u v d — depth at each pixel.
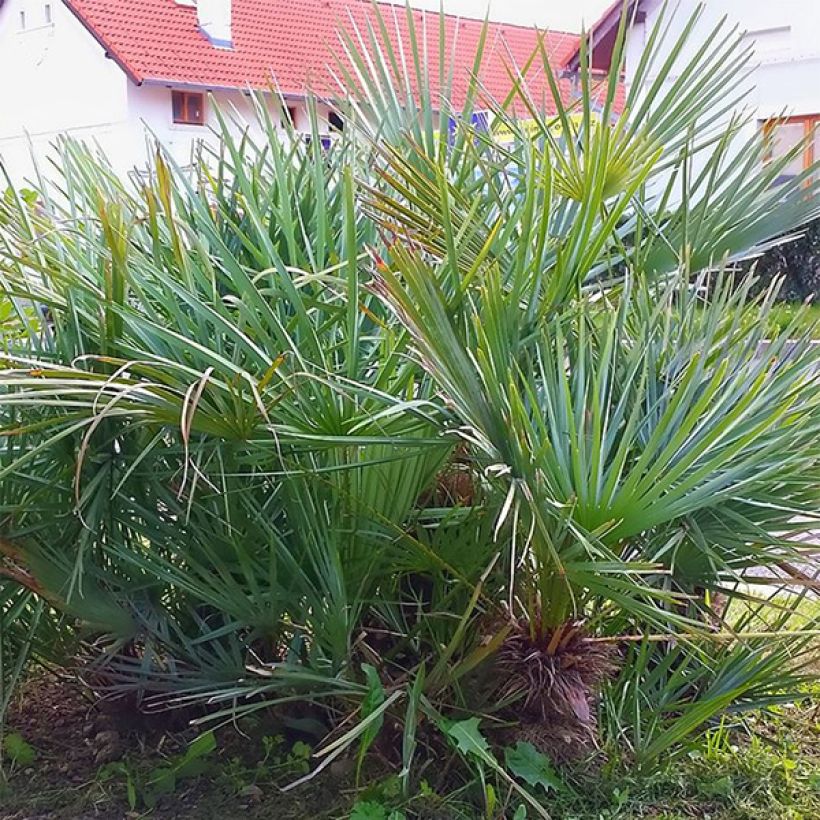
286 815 2.71
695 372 2.32
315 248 2.83
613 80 2.54
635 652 3.20
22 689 3.29
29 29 21.02
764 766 3.04
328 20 20.14
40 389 2.30
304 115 3.60
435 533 2.72
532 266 2.63
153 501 2.77
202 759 2.86
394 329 2.62
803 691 3.38
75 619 2.90
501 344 2.45
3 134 21.92
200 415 2.35
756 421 2.41
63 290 2.70
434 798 2.67
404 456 2.45
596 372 2.61
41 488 2.64
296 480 2.57
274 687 2.66
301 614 2.70
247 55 18.73
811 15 12.59
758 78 13.10
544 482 2.26
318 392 2.41
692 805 2.85
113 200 2.83
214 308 2.58
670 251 3.12
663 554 2.78
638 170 2.70
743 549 2.67
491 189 2.85
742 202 3.13
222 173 2.98
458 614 2.76
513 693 2.68
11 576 2.63
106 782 2.85
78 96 20.12
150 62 18.08
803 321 2.85
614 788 2.82
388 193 3.04
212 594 2.66
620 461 2.22
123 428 2.65
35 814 2.73
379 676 2.71
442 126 3.05
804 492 2.66
